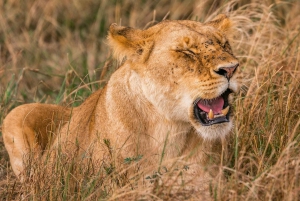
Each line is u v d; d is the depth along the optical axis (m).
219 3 17.45
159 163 9.48
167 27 10.02
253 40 13.59
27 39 18.22
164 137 10.05
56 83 16.72
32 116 11.97
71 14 19.30
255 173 9.84
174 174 9.44
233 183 8.94
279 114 10.90
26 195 9.71
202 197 8.95
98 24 19.11
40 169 10.09
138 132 10.03
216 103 9.76
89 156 10.09
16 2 19.14
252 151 10.42
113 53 10.35
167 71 9.79
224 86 9.43
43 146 11.78
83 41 18.88
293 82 11.55
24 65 17.50
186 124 10.02
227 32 10.80
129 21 19.05
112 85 10.34
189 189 9.19
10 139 11.87
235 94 11.69
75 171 9.88
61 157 10.16
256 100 11.16
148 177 9.20
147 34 10.14
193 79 9.61
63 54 18.06
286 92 11.69
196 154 10.01
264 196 8.86
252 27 14.34
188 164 9.48
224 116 9.64
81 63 17.42
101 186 9.31
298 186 8.80
